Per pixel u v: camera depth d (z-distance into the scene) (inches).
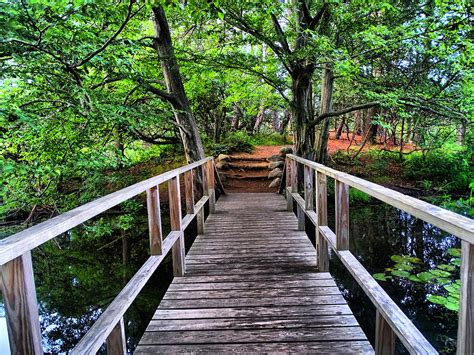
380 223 253.6
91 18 143.6
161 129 325.4
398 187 324.8
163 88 274.1
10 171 134.5
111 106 161.0
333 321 90.0
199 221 177.0
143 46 209.6
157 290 169.5
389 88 253.8
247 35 259.0
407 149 432.5
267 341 81.8
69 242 247.1
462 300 38.2
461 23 203.0
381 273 161.0
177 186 120.6
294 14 260.8
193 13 139.6
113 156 186.1
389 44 211.5
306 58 229.6
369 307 140.9
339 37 259.0
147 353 78.5
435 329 118.2
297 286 111.4
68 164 166.9
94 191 207.0
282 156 380.2
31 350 39.6
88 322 147.1
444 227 41.1
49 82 143.0
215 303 101.3
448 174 336.2
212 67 260.4
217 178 287.1
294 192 200.5
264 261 135.7
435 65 255.9
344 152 422.9
